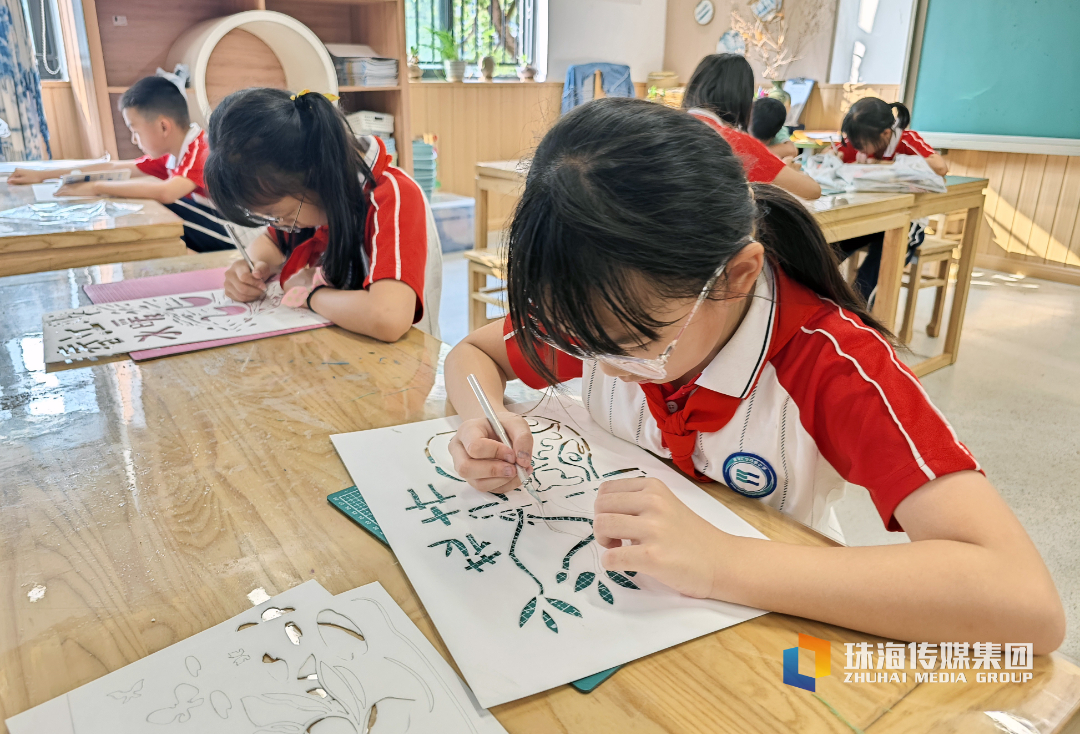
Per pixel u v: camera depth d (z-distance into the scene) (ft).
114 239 4.57
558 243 1.57
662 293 1.63
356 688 1.47
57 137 11.82
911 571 1.65
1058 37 12.87
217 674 1.49
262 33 10.44
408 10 15.81
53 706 1.42
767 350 2.16
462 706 1.43
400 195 4.08
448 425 2.61
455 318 11.12
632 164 1.58
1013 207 14.28
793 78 17.08
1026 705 1.45
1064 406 8.36
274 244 4.67
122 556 1.86
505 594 1.74
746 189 1.83
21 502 2.09
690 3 18.47
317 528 1.99
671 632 1.63
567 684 1.49
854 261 10.07
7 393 2.81
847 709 1.44
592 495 2.21
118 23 10.34
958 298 9.38
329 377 3.02
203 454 2.38
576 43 17.62
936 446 1.86
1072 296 12.95
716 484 2.29
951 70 14.24
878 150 9.57
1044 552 5.63
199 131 7.22
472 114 16.47
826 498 2.47
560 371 2.74
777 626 1.67
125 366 3.09
